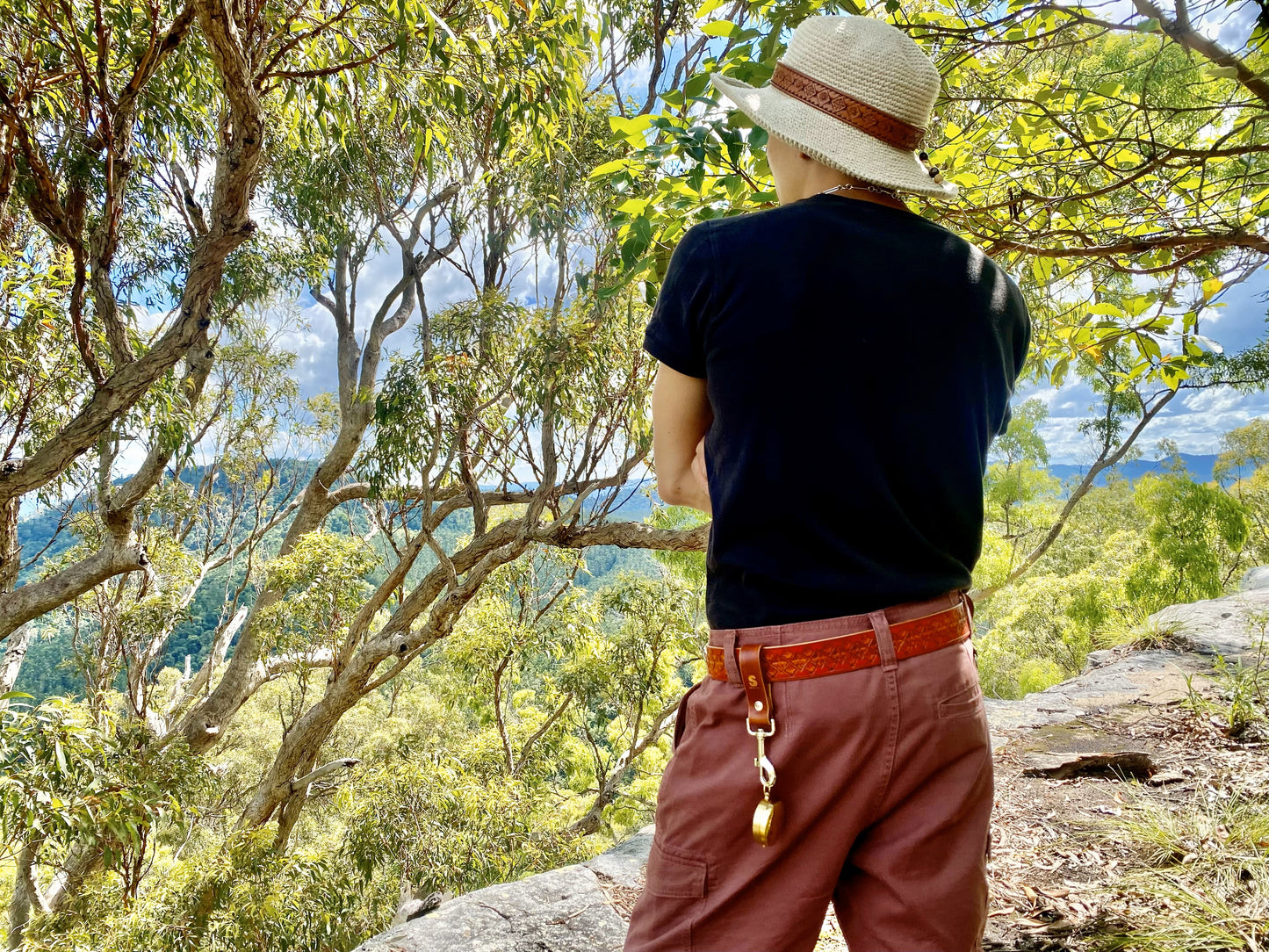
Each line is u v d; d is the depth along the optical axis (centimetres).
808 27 87
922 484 73
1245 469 1540
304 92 464
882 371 74
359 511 1159
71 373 566
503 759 913
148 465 620
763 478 73
